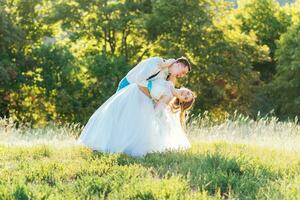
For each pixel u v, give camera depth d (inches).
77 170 273.6
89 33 1581.0
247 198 234.4
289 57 1565.0
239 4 1871.3
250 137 459.2
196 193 233.5
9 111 1481.3
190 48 1489.9
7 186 232.5
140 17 1521.9
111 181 248.4
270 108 1573.6
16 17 1612.9
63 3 1592.0
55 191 234.4
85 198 231.5
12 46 1476.4
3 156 319.6
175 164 293.9
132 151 339.6
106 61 1434.5
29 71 1476.4
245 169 280.7
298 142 416.5
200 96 1492.4
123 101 346.0
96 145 342.3
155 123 346.9
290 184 248.2
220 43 1510.8
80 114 1407.5
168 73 356.5
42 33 1656.0
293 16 1809.8
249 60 1565.0
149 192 229.0
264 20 1830.7
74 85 1437.0
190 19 1480.1
